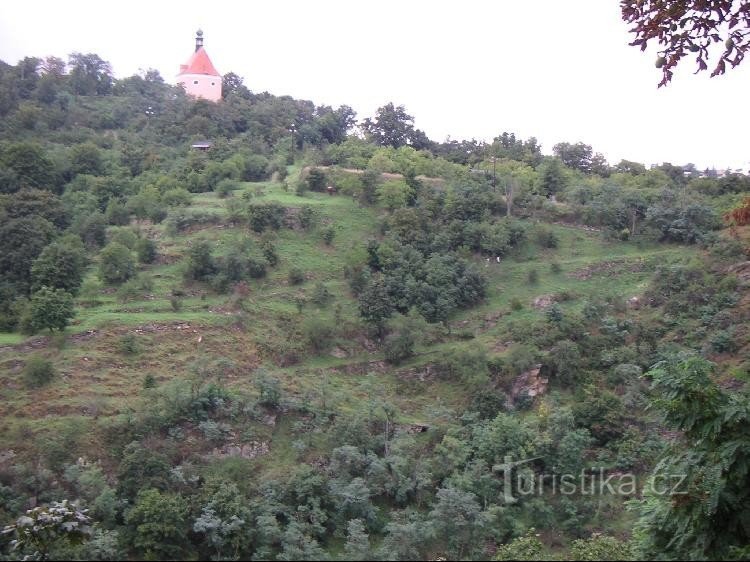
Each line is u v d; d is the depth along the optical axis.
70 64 113.19
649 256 59.06
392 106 99.81
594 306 51.47
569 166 88.50
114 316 45.94
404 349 49.38
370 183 67.94
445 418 41.12
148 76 121.06
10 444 33.44
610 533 30.55
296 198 67.81
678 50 14.82
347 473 34.59
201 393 38.19
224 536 28.86
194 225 61.00
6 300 46.62
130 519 28.31
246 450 36.62
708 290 50.19
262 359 46.78
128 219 62.88
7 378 38.38
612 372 44.28
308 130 94.88
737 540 12.29
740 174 76.25
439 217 64.44
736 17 14.21
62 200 62.38
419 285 54.53
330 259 60.06
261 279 55.53
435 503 33.44
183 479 32.19
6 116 89.00
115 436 34.97
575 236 64.69
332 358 49.31
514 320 52.78
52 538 13.95
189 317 47.62
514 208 67.88
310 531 30.30
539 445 35.88
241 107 99.25
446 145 99.44
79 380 39.12
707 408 12.84
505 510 31.25
